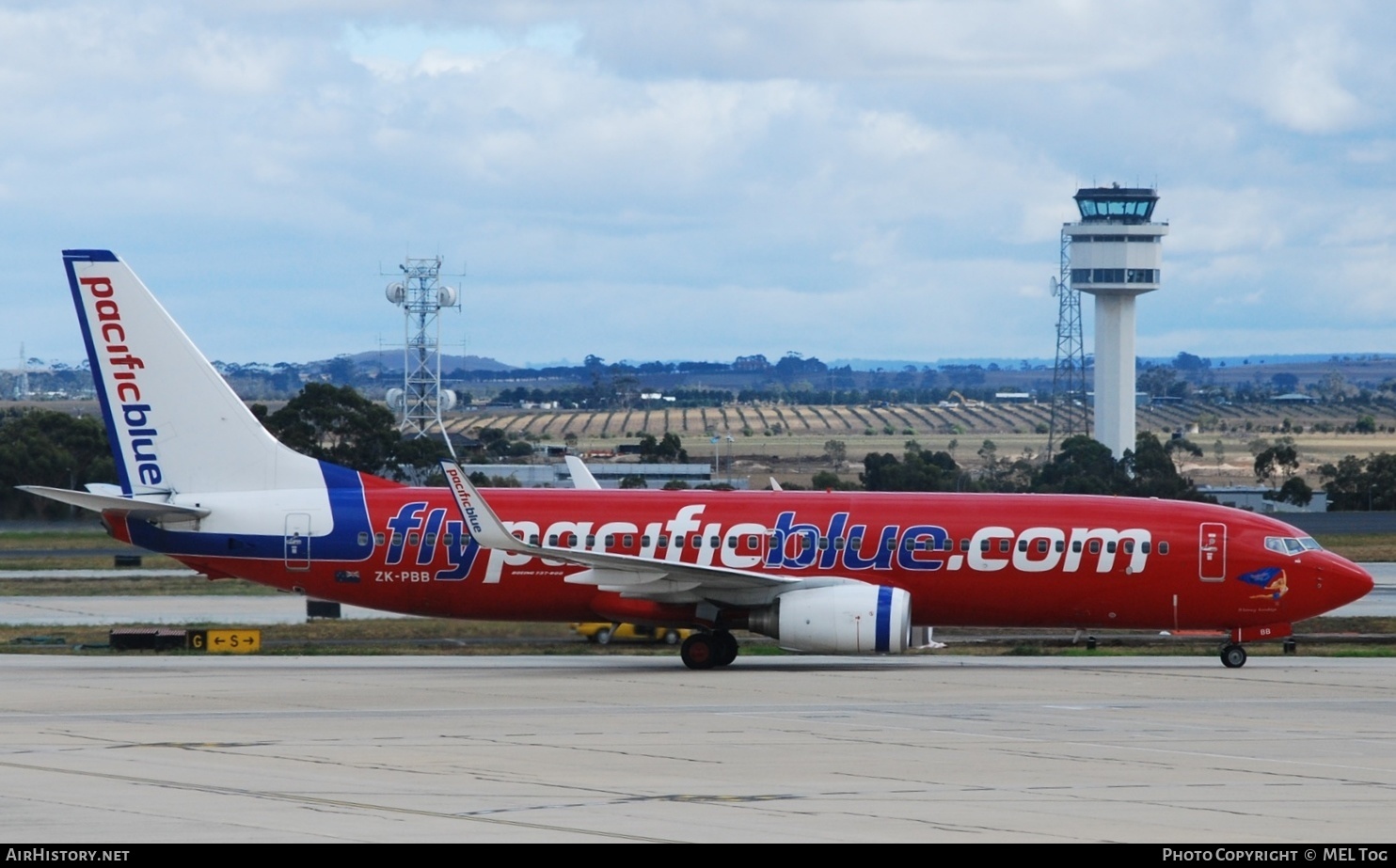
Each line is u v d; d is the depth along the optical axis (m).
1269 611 156.62
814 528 159.38
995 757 99.56
